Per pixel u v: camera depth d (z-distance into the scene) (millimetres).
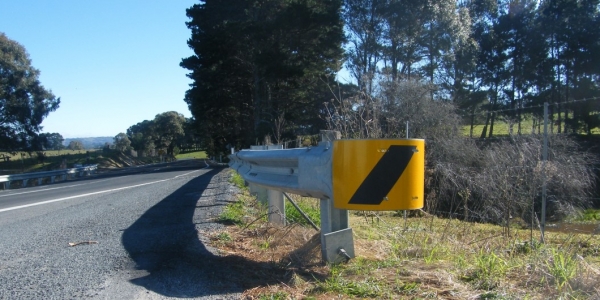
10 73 46188
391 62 38594
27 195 13844
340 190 3777
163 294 3557
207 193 11016
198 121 38938
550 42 38188
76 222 7027
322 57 34438
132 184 16141
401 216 8750
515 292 3426
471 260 4414
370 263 4176
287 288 3621
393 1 35625
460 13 37781
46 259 4668
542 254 4461
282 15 31156
